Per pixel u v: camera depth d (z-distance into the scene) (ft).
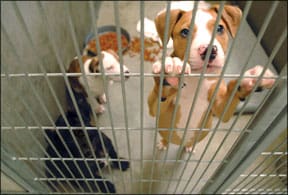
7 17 3.21
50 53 4.32
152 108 3.13
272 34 4.93
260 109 1.97
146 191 3.68
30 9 3.74
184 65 1.60
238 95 2.45
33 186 3.12
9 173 2.67
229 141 3.28
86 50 5.16
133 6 6.38
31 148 3.02
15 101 3.04
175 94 2.76
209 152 3.32
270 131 2.07
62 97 4.45
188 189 3.65
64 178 3.06
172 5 3.83
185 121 3.15
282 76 1.65
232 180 2.84
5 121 2.62
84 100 3.91
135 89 4.61
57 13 4.56
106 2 6.69
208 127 3.31
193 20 1.32
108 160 2.67
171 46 2.85
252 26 5.61
